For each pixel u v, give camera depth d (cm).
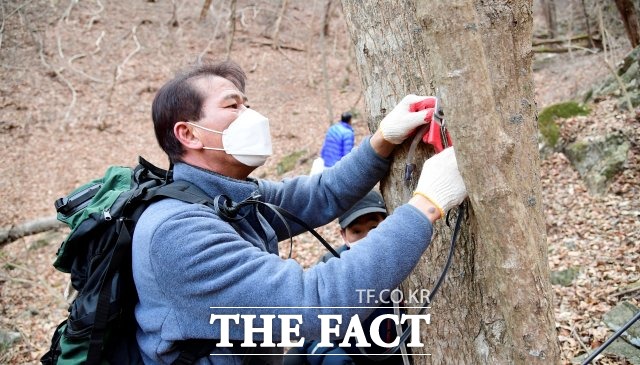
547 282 131
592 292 431
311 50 1521
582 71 1057
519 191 125
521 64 134
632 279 432
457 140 114
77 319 133
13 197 999
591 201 587
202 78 151
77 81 1374
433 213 128
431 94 144
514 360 123
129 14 1711
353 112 1188
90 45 1529
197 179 147
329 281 123
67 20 1514
